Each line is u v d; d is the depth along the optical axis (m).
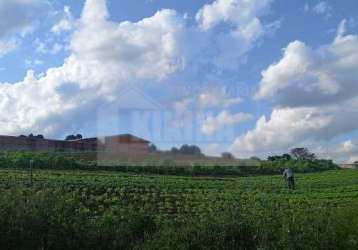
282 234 13.20
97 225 13.99
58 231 13.34
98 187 36.44
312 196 38.44
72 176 41.28
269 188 42.19
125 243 13.73
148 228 14.49
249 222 13.60
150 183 40.25
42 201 13.85
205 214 14.67
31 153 46.41
